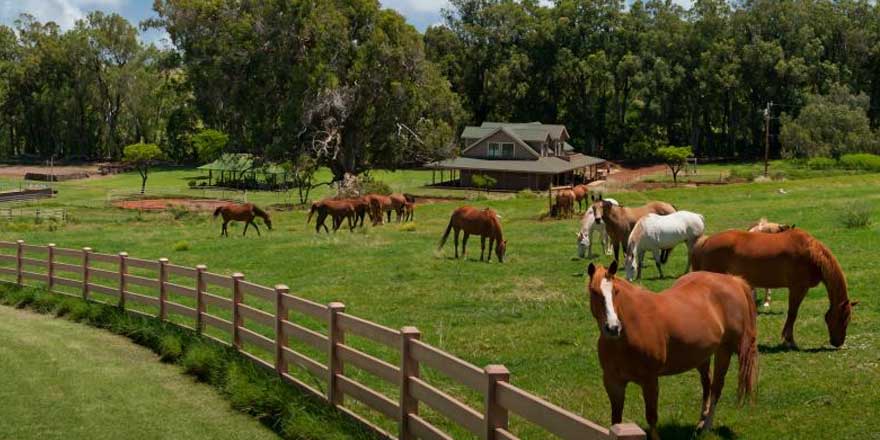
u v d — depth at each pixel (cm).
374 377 1056
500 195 6169
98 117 11481
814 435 779
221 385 1021
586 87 10775
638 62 10025
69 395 997
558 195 3581
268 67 6353
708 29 10100
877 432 777
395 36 6391
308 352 1201
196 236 3231
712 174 7438
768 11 9731
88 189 7538
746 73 9656
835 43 9950
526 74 10706
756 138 10019
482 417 619
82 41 10981
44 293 1705
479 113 11088
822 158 7400
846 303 1066
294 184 7750
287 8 6134
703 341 733
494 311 1489
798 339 1154
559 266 2020
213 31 6575
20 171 9962
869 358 1027
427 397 704
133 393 1005
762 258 1102
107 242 3005
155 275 2155
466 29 10725
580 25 10706
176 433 858
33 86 11412
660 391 941
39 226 4019
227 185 8019
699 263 1183
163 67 7331
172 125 9219
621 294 701
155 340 1254
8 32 11656
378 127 6500
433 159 6750
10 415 921
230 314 1539
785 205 3294
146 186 8000
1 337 1347
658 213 1964
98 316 1472
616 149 10562
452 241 2691
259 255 2458
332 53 6272
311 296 1727
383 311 1539
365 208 3456
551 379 1027
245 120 7019
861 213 2377
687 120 10469
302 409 859
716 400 790
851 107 8612
